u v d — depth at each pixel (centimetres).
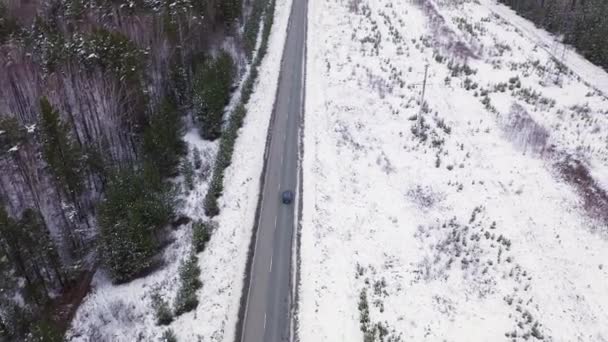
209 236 3959
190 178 4503
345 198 4259
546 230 3884
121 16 5728
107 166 4119
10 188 3803
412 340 3022
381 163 4662
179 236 3975
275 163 4794
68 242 3688
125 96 4550
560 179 4419
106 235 3488
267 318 3253
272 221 4097
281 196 4366
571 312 3231
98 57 4516
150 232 3741
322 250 3734
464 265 3572
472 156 4697
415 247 3738
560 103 5616
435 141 4888
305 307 3294
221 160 4775
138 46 5069
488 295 3341
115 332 3147
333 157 4788
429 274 3503
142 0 6131
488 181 4378
